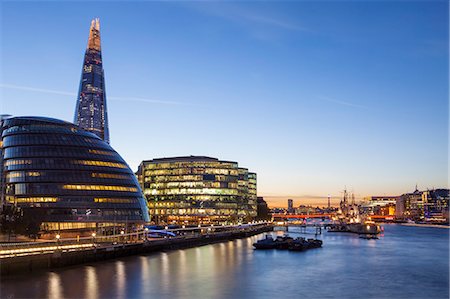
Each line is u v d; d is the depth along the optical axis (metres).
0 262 105.00
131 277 111.25
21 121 184.12
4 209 156.88
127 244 155.00
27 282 100.69
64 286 97.75
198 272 123.44
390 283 113.75
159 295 93.50
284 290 102.50
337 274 126.50
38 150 175.12
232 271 127.56
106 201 176.50
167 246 185.38
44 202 167.25
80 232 168.62
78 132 188.00
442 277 123.44
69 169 174.38
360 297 97.25
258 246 199.62
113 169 185.00
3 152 179.25
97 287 98.56
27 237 160.00
